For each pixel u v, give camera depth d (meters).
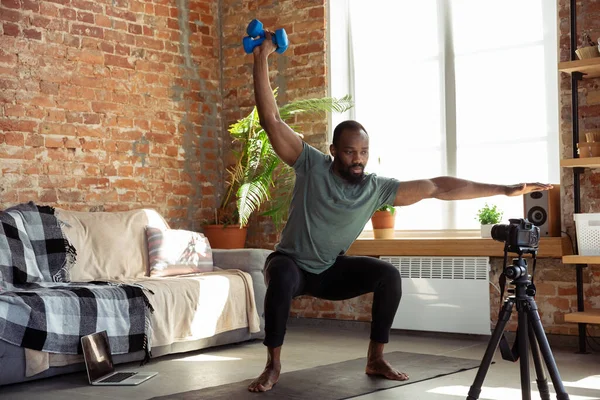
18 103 5.54
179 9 6.67
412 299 5.73
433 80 6.07
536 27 5.60
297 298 6.52
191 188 6.70
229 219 6.60
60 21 5.80
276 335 3.82
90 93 5.98
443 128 6.02
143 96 6.35
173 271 5.51
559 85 5.25
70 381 4.19
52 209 5.22
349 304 6.23
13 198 5.48
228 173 6.92
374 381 3.95
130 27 6.28
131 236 5.61
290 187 6.38
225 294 5.20
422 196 3.91
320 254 3.96
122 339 4.48
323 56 6.41
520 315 2.97
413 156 6.16
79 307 4.31
